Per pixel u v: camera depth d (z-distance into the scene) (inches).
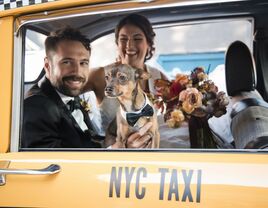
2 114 65.8
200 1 59.9
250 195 50.8
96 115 72.1
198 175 54.0
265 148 61.9
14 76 66.0
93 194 57.2
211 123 69.2
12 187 61.1
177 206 53.7
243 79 67.6
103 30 70.7
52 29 68.7
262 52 65.9
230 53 69.0
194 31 71.3
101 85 72.8
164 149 59.8
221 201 51.9
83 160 60.1
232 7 62.2
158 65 73.7
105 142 71.4
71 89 71.1
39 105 68.4
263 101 65.5
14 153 64.9
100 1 62.6
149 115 72.8
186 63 72.9
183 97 72.2
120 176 57.1
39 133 67.9
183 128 70.9
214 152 56.9
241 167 53.0
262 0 59.6
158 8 62.7
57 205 58.4
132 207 55.5
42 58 68.8
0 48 66.4
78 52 71.2
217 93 69.8
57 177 59.4
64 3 63.2
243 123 65.7
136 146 71.6
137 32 71.3
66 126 70.2
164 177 55.3
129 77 73.5
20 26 66.2
